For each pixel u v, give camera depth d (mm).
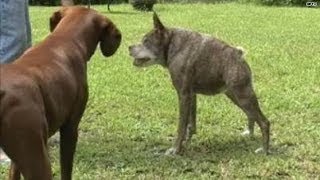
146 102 4523
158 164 3322
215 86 3459
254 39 7973
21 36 3166
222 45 3436
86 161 3346
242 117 4156
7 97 2078
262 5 13703
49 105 2238
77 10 2666
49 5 13445
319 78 5363
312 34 8547
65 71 2375
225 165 3316
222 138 3758
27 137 2104
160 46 3475
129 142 3680
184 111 3449
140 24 9508
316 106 4438
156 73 5500
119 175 3180
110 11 11672
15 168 2506
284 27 9352
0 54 3131
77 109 2496
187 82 3434
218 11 11734
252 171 3225
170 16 10734
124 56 6305
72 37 2531
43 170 2137
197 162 3352
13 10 3115
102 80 5223
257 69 5762
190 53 3414
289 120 4125
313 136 3787
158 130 3891
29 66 2250
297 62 6121
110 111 4305
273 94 4781
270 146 3617
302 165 3332
